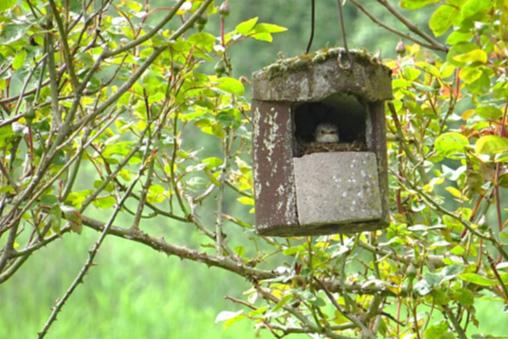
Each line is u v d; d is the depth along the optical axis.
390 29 9.09
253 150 8.78
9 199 9.19
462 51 7.96
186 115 9.35
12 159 8.85
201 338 20.77
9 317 21.52
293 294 8.82
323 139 8.62
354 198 8.38
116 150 9.47
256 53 28.48
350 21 28.97
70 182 8.42
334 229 8.69
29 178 8.73
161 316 21.33
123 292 21.58
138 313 21.14
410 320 9.89
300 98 8.44
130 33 9.13
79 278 8.81
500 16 7.93
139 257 23.53
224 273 23.31
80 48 8.84
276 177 8.59
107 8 8.35
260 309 9.16
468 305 8.80
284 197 8.55
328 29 28.84
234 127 9.24
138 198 9.65
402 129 9.89
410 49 10.25
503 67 8.20
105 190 9.55
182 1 7.91
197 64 8.88
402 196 10.18
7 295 22.11
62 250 22.94
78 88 8.06
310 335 9.62
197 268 23.45
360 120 8.77
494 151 7.98
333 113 8.89
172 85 8.89
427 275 8.65
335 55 8.38
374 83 8.44
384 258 9.47
